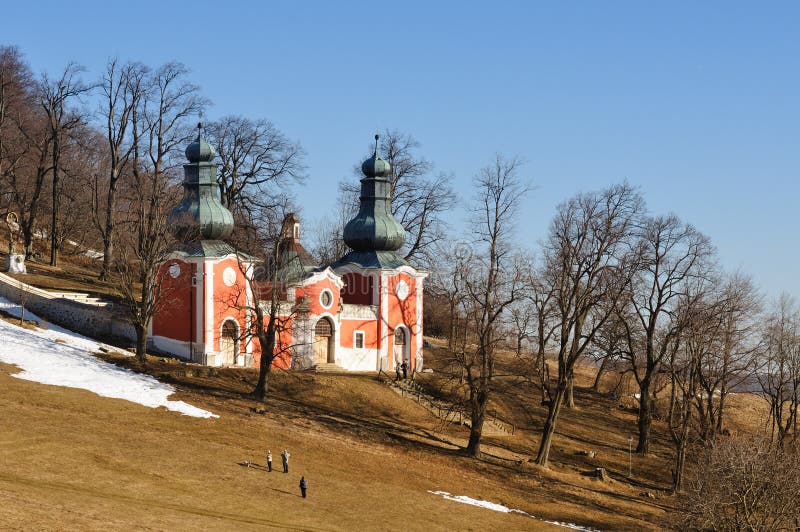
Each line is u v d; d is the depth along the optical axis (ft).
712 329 224.12
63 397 194.49
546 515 187.73
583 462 238.68
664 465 243.40
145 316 237.25
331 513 157.69
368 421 230.89
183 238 257.34
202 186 262.88
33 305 273.75
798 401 264.11
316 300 272.51
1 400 184.44
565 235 228.84
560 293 225.35
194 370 233.96
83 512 128.26
